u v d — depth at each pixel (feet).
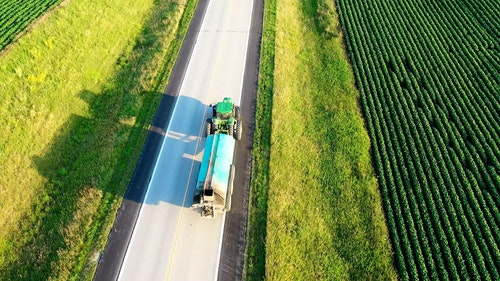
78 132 103.45
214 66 117.80
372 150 99.04
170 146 97.09
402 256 77.97
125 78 117.60
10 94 104.42
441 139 100.12
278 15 138.10
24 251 81.51
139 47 128.36
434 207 85.56
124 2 143.74
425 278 74.74
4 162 93.76
